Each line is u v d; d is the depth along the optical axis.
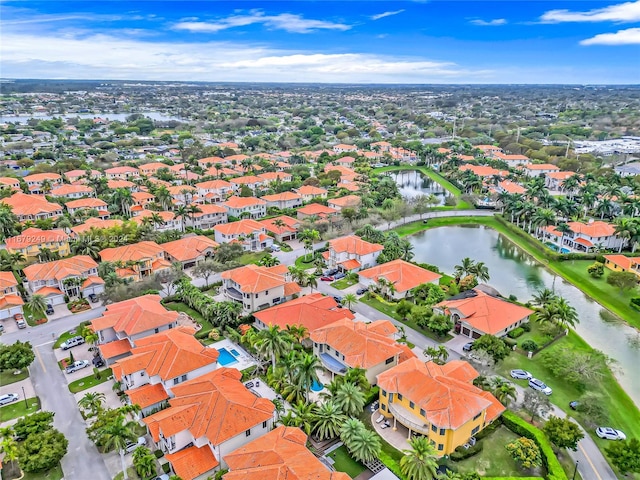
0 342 91.94
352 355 77.56
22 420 64.69
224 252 126.44
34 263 124.62
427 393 65.81
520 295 120.25
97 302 109.94
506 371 83.69
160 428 61.50
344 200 183.75
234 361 85.69
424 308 97.94
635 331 102.88
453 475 56.25
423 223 181.00
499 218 182.75
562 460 63.25
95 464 62.41
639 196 184.88
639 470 57.88
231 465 55.91
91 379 80.69
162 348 78.31
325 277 122.56
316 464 54.78
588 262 139.75
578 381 78.50
